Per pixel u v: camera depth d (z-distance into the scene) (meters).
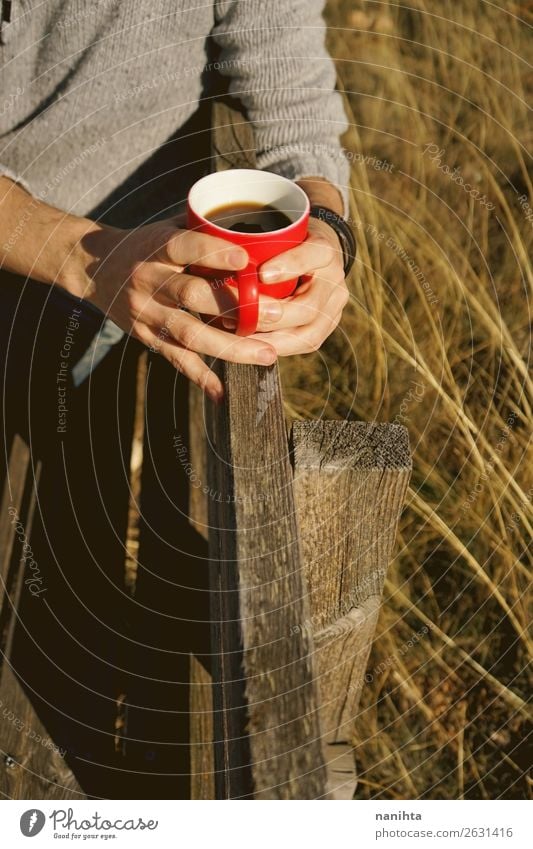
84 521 1.34
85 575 1.28
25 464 1.38
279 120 1.22
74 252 1.06
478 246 1.96
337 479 0.85
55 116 1.23
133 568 1.32
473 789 1.35
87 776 1.08
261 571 0.70
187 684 1.18
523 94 2.37
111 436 1.41
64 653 1.20
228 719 0.69
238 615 0.68
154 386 1.46
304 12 1.25
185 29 1.20
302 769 0.60
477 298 1.90
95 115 1.23
